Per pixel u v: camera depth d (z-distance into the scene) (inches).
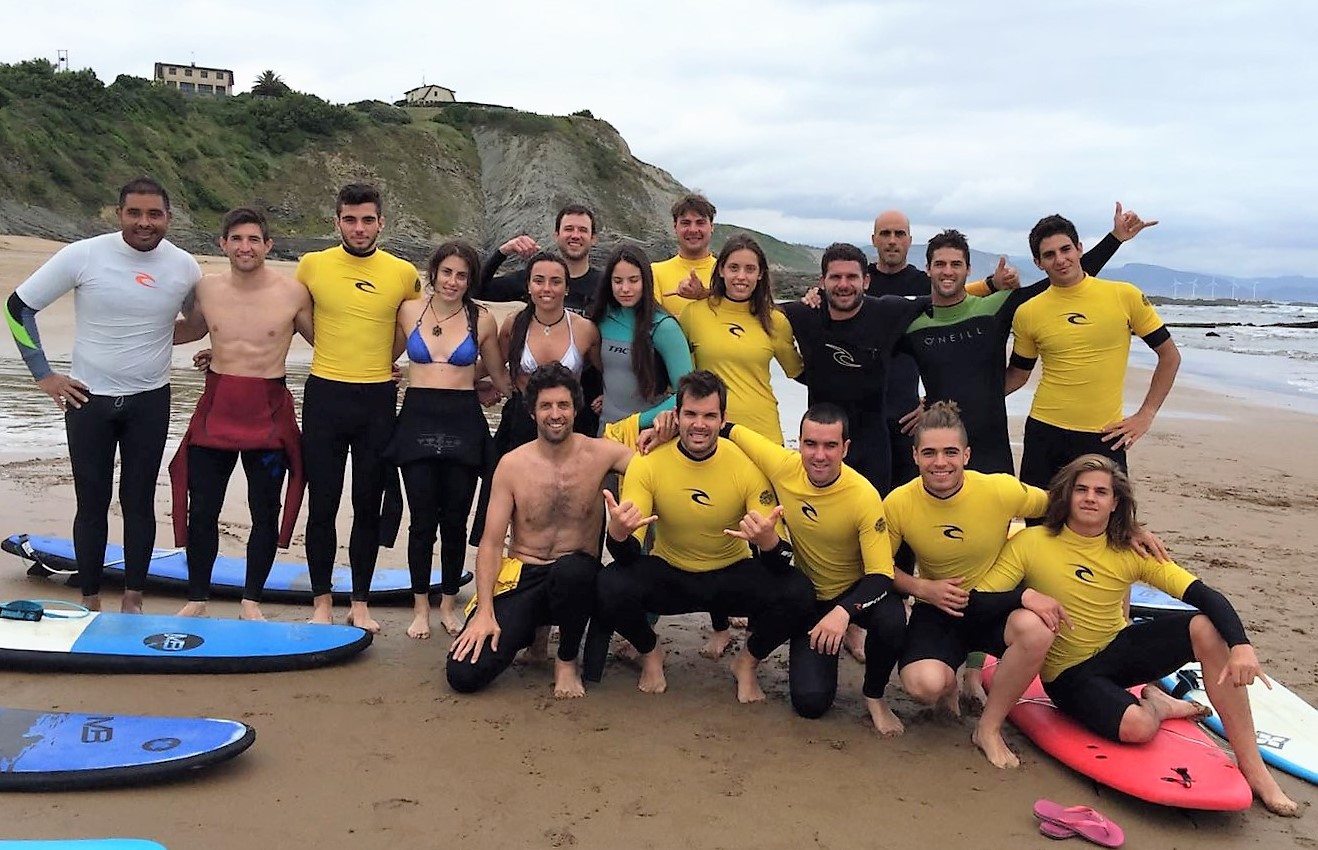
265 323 183.9
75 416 176.4
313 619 190.1
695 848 115.8
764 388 189.6
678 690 168.2
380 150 2652.6
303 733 142.5
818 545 163.6
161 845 108.7
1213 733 158.9
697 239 215.5
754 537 153.3
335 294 184.4
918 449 152.9
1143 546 144.3
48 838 111.3
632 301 181.6
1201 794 127.3
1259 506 328.2
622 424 182.7
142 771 123.0
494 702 157.9
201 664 161.3
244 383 183.0
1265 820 130.2
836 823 123.3
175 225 1973.4
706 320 188.4
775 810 126.0
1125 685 148.9
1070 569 146.8
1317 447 457.7
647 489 162.4
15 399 428.1
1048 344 185.9
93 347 175.0
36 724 131.6
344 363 184.9
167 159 2129.7
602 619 162.7
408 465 184.9
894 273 231.6
